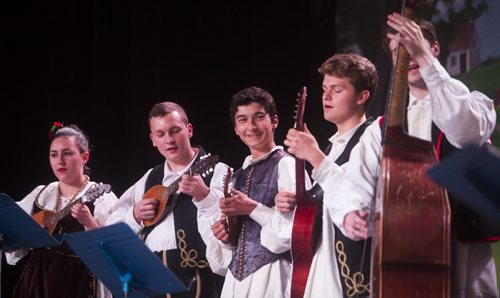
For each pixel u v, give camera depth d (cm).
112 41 1060
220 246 705
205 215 728
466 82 789
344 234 560
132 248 552
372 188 545
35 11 1087
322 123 964
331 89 616
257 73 1003
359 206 539
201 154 790
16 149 1085
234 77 1015
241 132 710
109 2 1062
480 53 782
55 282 811
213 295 736
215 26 1027
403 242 486
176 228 744
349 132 612
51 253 820
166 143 771
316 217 594
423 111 572
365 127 608
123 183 1049
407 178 494
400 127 509
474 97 550
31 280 820
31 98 1086
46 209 854
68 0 1077
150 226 759
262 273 651
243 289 654
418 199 491
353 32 920
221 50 1023
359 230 530
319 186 615
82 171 870
